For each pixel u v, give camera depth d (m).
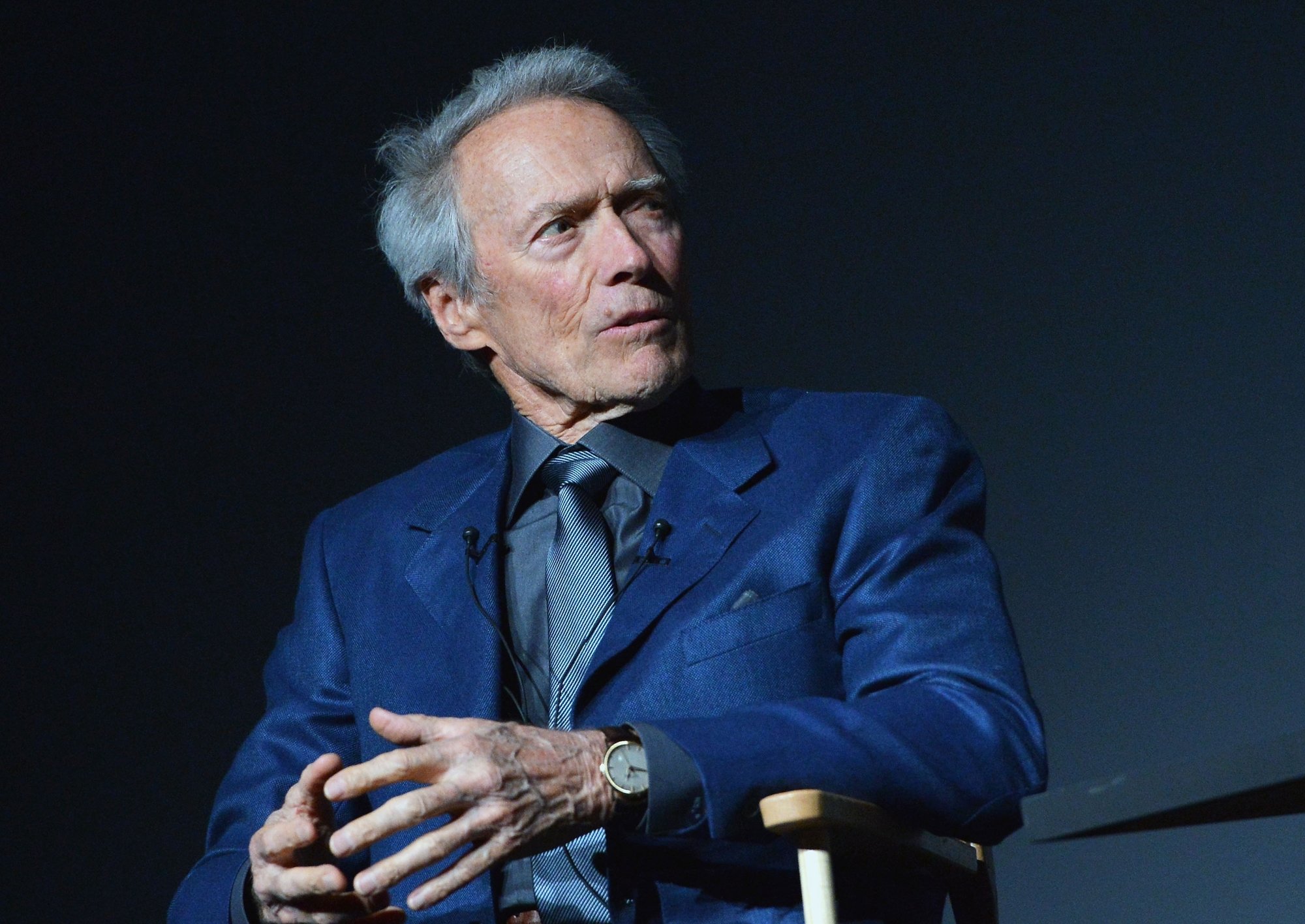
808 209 11.88
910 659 4.12
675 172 5.33
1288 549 10.78
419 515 5.04
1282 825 10.20
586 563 4.61
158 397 12.25
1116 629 11.00
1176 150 11.40
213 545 12.06
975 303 11.57
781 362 11.73
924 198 11.75
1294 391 10.94
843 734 3.71
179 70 12.53
